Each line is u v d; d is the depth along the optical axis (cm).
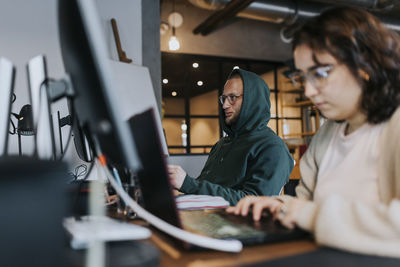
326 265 50
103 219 70
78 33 54
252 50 798
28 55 319
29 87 97
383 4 535
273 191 164
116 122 53
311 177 113
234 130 202
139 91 237
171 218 64
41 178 41
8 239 38
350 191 88
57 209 42
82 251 51
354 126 97
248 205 91
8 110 98
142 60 390
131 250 51
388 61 79
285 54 830
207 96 993
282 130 813
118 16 370
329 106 85
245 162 176
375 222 56
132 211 95
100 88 52
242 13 597
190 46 743
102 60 52
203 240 57
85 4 51
